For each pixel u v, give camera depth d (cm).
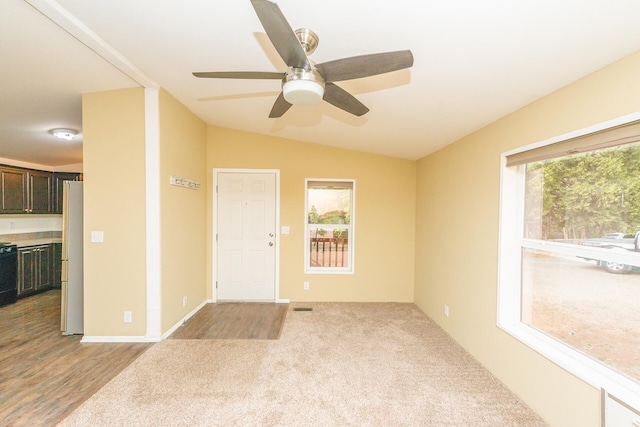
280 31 117
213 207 405
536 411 185
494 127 233
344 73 147
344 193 429
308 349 271
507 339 213
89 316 272
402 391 209
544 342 191
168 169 288
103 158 267
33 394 199
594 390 149
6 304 386
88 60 212
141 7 154
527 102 195
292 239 414
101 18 165
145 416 180
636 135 134
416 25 140
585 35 128
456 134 278
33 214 474
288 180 412
